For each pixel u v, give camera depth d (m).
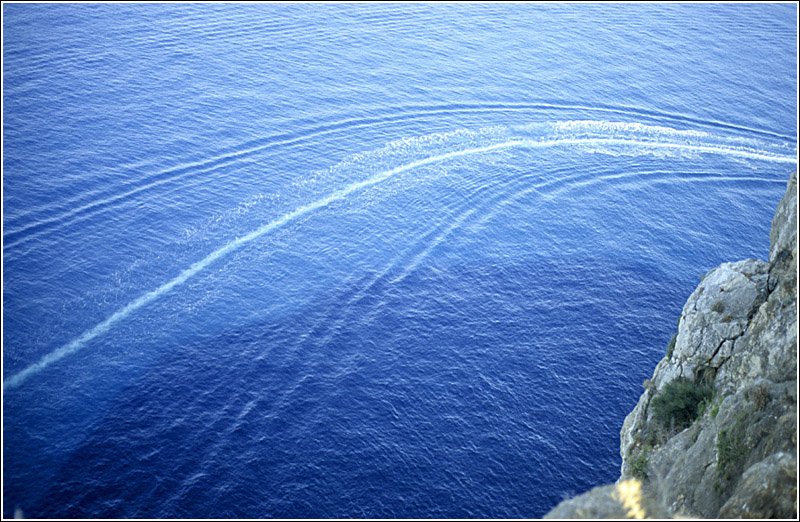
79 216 82.31
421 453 58.28
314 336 69.69
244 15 132.88
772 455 29.81
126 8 128.25
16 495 53.44
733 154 104.94
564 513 26.98
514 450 59.16
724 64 127.69
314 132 102.50
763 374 37.88
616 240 86.31
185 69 113.25
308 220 85.56
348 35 130.12
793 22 143.12
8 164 87.44
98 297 72.44
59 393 62.12
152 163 91.81
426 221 86.94
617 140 106.50
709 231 89.12
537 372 66.75
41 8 123.38
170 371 64.94
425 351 68.38
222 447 57.97
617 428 61.81
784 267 41.56
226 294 74.25
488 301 75.25
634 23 140.50
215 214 85.31
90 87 104.88
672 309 76.06
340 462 57.00
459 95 114.69
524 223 88.12
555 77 121.44
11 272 74.06
